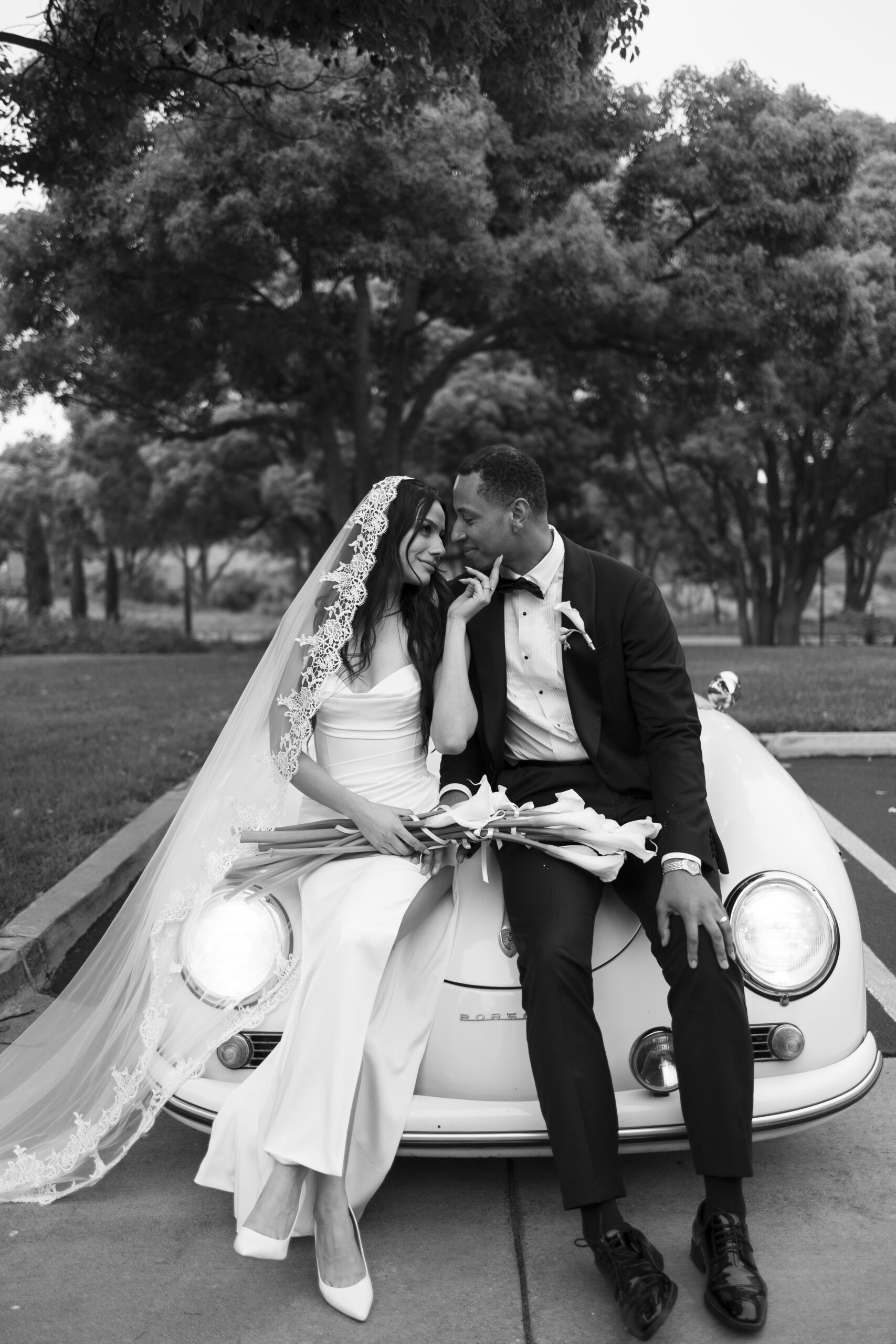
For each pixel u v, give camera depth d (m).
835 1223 2.56
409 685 2.85
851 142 13.66
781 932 2.57
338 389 17.12
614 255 12.79
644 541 43.00
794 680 12.66
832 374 19.50
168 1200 2.77
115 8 5.48
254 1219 2.32
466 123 11.34
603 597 2.85
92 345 15.32
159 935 2.68
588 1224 2.31
